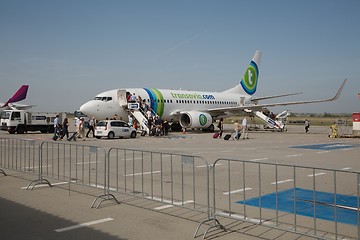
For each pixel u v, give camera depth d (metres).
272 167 12.80
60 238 5.28
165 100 35.41
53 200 7.65
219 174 11.29
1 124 34.41
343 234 5.51
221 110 37.91
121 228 5.75
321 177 10.82
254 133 39.34
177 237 5.33
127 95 33.03
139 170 12.09
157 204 7.36
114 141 24.67
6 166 12.53
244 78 46.81
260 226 5.94
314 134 37.03
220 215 6.06
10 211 6.76
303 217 6.47
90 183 9.67
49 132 36.28
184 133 35.66
